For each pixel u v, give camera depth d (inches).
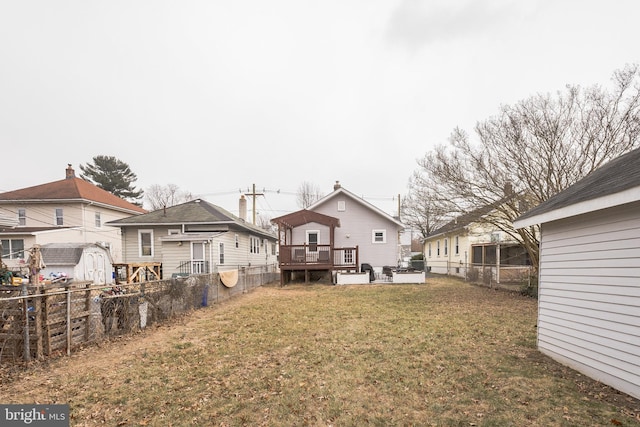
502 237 620.1
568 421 133.8
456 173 484.7
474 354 222.1
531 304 416.8
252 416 143.8
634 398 152.1
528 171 446.3
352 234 844.6
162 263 680.4
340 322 325.1
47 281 376.8
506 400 153.7
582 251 187.8
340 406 151.9
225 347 246.7
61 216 968.9
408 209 1556.3
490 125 473.4
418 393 164.2
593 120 406.6
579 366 187.9
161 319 332.8
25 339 204.1
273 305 433.7
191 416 144.4
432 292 544.7
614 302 164.6
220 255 730.2
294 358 220.1
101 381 182.9
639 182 136.4
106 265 712.4
